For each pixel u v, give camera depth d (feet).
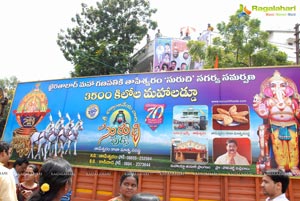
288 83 18.35
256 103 18.49
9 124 26.02
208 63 46.37
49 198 6.00
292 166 16.89
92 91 23.08
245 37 44.42
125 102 21.54
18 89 26.94
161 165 19.11
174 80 20.61
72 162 21.76
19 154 24.35
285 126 17.63
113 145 20.84
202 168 18.19
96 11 67.62
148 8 70.38
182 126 19.43
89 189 20.62
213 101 19.27
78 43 67.56
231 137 18.26
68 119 23.20
